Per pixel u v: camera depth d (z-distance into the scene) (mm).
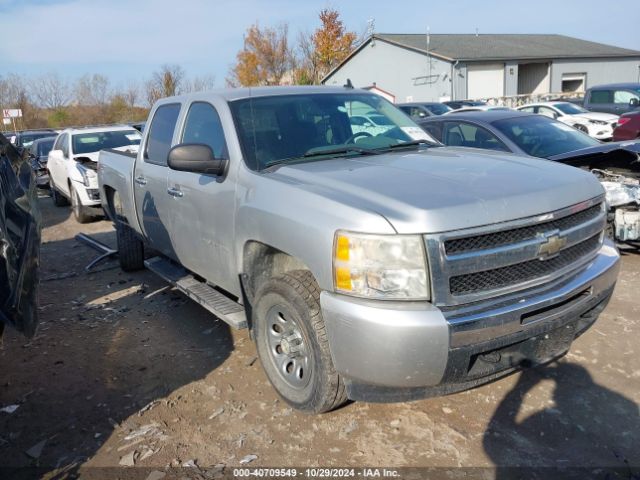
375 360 2660
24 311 2848
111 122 40750
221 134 3977
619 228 5586
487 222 2715
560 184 3107
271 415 3430
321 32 39125
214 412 3500
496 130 6660
